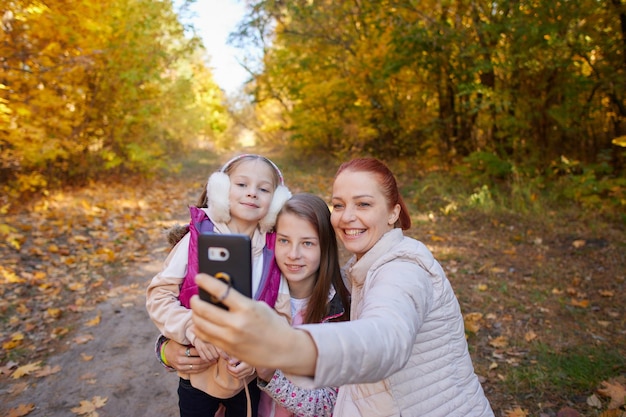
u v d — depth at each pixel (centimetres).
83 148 986
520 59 744
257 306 77
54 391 315
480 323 388
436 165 1064
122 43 966
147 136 1221
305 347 80
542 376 306
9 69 674
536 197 719
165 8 1098
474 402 138
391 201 149
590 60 812
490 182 832
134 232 700
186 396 181
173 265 174
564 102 778
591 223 614
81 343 379
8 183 813
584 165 772
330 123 1370
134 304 456
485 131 965
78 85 936
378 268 135
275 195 180
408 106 1172
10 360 347
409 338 100
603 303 416
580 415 265
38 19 681
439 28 859
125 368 346
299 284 187
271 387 167
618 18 737
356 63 1179
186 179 1310
